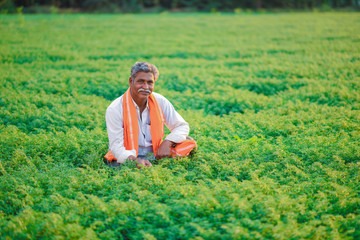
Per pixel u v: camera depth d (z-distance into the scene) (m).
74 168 4.36
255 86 9.55
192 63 12.49
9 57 12.50
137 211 3.30
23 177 4.04
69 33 19.86
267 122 6.16
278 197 3.55
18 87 8.77
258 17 31.59
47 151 4.93
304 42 16.41
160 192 3.74
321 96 8.05
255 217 3.26
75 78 9.81
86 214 3.32
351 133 5.42
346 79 9.52
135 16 35.22
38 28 21.50
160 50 15.14
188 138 4.86
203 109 7.51
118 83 9.37
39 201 3.62
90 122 6.41
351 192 3.73
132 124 4.38
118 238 3.12
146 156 4.58
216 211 3.31
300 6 52.00
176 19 30.52
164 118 4.70
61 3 46.03
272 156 4.66
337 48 13.86
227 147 5.03
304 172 4.24
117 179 3.97
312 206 3.52
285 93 8.73
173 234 3.02
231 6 50.59
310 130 5.62
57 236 2.87
